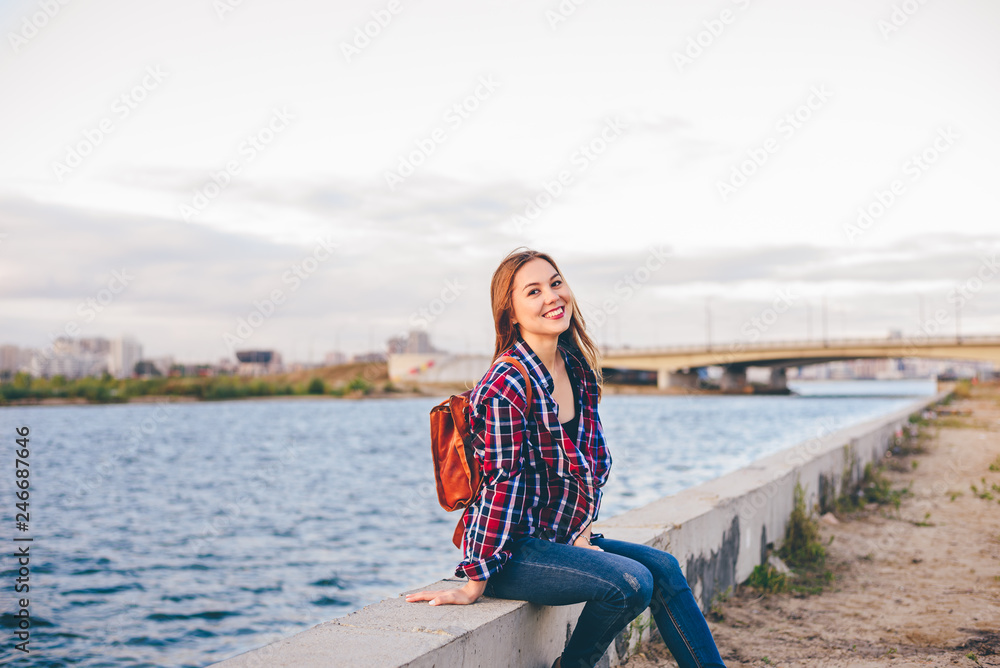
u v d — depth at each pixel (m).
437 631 2.18
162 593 8.17
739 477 5.54
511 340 2.61
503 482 2.37
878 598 4.48
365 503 15.41
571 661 2.53
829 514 7.00
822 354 66.25
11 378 76.06
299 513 14.16
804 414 54.56
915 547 5.87
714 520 4.27
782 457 6.85
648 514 4.06
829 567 5.28
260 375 100.50
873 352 62.38
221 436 39.41
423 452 29.25
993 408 32.75
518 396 2.33
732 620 4.08
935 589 4.65
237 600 7.85
